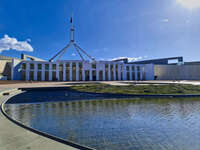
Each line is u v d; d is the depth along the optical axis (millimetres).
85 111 7922
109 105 9633
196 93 14586
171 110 8086
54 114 7297
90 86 23109
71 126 5500
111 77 61594
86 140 4238
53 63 51594
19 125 4848
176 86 20406
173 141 4191
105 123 5875
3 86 23000
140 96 13664
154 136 4547
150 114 7238
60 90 21828
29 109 8492
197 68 66688
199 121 6090
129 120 6258
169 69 70125
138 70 64500
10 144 3398
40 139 3715
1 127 4641
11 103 10586
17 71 47281
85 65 55250
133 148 3758
